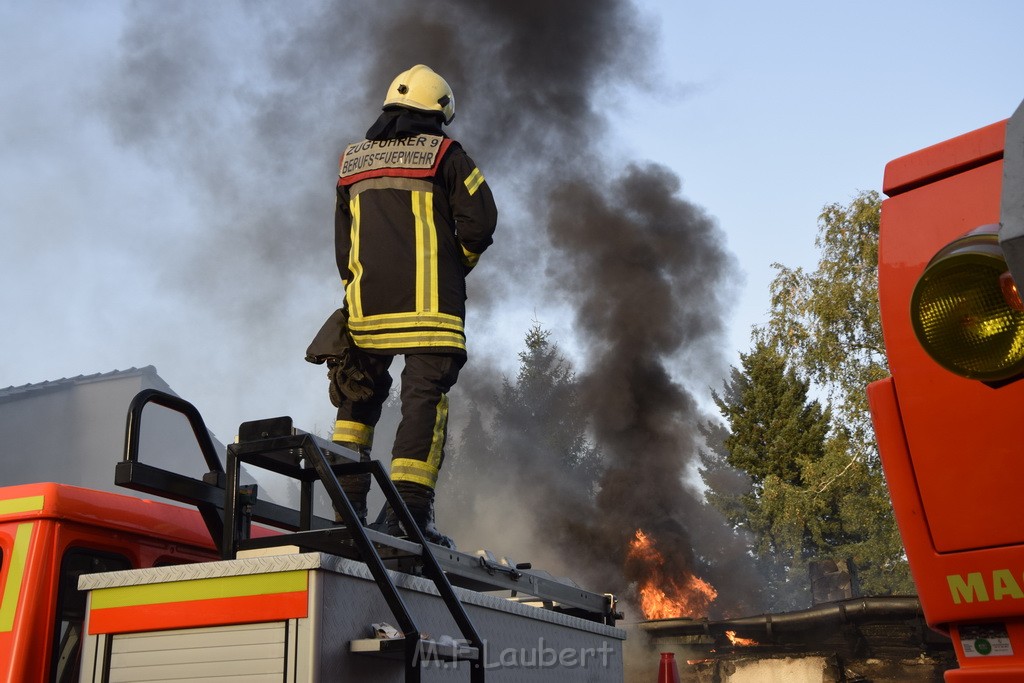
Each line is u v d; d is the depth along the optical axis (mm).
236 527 2229
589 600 3467
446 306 3084
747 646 8688
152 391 2590
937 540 1310
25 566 2723
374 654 1939
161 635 1955
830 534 21844
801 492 20250
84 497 2914
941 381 1327
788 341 19875
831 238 20234
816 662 8234
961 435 1301
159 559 3207
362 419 3195
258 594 1885
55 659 2691
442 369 3049
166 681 1919
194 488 2619
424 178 3154
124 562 3068
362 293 3102
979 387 1292
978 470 1280
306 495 2598
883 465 1378
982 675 1251
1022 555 1234
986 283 1045
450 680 2219
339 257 3412
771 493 20672
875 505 19109
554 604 3328
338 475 2482
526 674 2625
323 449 2330
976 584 1271
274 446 2211
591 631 3121
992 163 1374
